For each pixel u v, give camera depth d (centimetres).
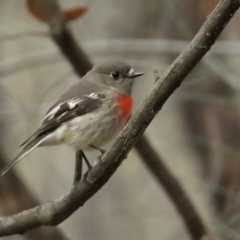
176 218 1354
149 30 1266
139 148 985
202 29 619
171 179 1012
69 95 955
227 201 1097
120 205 1339
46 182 1318
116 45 1121
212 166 1181
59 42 934
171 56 1208
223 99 1084
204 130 1190
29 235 1005
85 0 1272
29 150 896
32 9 909
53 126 922
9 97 1154
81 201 761
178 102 1220
